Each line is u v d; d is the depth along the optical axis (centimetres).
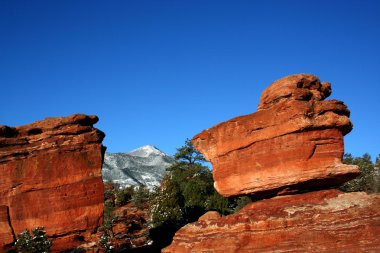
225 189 2753
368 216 2153
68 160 3100
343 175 2450
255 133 2617
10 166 3089
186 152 6216
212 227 2511
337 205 2264
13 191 3059
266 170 2542
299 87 2569
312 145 2436
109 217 4825
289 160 2467
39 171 3078
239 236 2362
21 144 3153
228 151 2750
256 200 2788
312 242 2166
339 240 2119
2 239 2981
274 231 2289
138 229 4966
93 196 3089
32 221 3016
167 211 4981
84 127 3195
